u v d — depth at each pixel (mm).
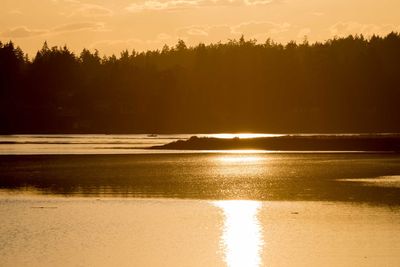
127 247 71000
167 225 82812
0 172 149625
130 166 163750
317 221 84750
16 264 63812
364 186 119438
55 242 73000
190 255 67625
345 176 137250
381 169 153375
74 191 115062
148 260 65688
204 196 108250
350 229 79375
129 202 102000
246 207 96250
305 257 66500
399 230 78625
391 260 65000
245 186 120750
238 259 66062
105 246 71375
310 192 111812
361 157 197625
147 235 76812
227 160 184375
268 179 132125
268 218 87250
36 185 124312
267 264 64188
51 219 86812
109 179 133875
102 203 101125
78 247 70688
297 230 79312
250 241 73625
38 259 65688
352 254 67312
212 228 81062
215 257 66938
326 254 67500
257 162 176625
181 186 121438
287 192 112125
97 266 63500
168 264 64250
